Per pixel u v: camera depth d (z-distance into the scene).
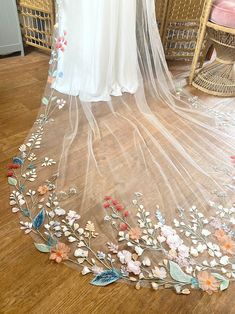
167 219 1.11
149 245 1.01
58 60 1.72
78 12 1.54
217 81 2.07
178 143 1.51
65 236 1.01
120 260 0.96
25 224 1.03
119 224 1.08
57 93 1.76
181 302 0.87
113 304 0.85
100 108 1.72
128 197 1.19
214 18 1.77
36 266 0.92
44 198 1.14
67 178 1.24
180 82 2.14
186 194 1.23
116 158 1.38
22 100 1.74
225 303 0.88
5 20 2.08
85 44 1.63
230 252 1.02
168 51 2.37
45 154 1.36
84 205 1.13
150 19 1.70
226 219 1.14
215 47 2.01
